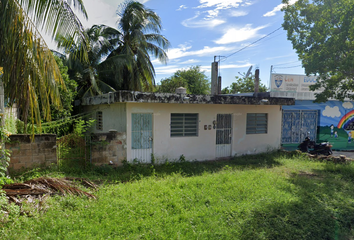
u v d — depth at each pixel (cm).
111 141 814
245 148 1143
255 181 657
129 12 1675
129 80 1736
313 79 1462
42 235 356
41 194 483
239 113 1115
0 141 561
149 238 367
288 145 1393
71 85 1208
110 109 993
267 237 400
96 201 484
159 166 869
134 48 1739
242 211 473
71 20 517
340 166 884
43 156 682
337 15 842
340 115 1485
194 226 411
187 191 561
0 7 445
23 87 463
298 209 497
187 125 996
